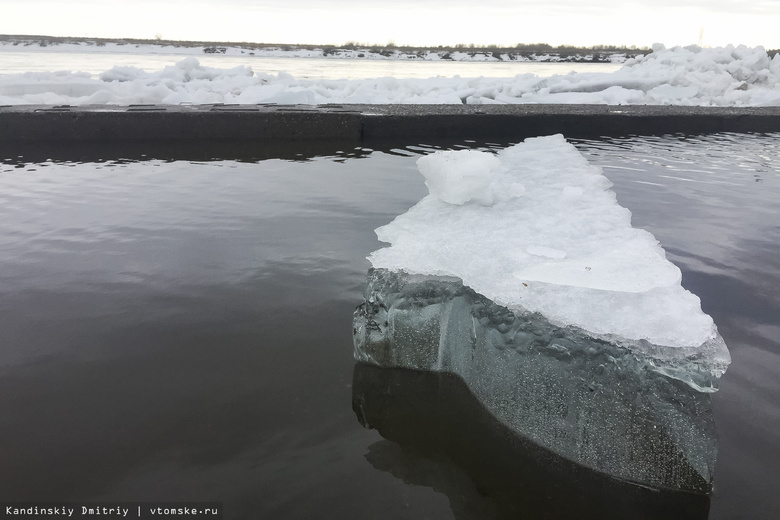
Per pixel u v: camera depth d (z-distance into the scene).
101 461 1.35
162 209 3.47
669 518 1.27
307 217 3.30
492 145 6.00
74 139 5.92
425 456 1.42
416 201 3.66
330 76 16.86
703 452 1.33
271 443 1.43
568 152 3.95
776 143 6.25
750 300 2.23
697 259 2.64
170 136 6.12
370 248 2.79
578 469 1.42
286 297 2.24
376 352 1.80
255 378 1.70
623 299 1.57
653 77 9.55
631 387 1.42
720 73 9.77
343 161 5.11
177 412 1.54
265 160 5.14
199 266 2.55
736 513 1.25
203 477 1.31
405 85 9.20
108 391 1.63
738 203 3.61
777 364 1.79
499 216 2.31
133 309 2.13
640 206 3.52
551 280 1.67
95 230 3.05
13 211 3.41
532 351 1.55
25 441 1.42
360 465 1.37
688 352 1.36
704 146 6.00
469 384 1.74
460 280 1.78
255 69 20.95
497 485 1.34
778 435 1.46
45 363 1.76
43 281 2.38
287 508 1.23
